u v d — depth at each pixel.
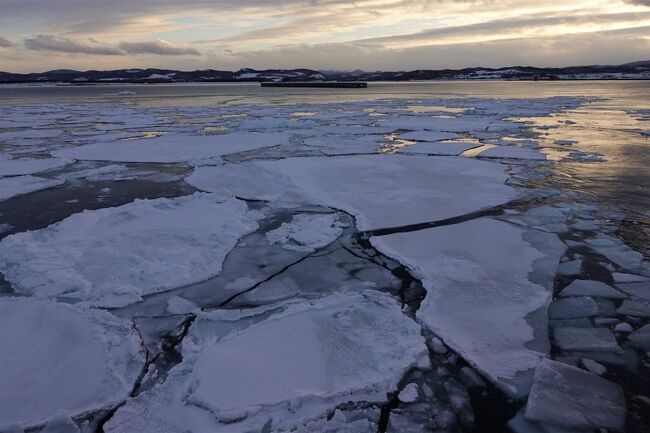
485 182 8.19
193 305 4.20
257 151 11.88
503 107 24.61
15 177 9.30
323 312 3.96
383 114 22.12
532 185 8.09
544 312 3.95
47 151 12.53
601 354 3.42
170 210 6.75
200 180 8.71
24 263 4.91
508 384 3.11
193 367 3.28
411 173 8.89
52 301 4.16
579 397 2.96
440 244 5.40
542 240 5.50
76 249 5.23
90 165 10.52
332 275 4.76
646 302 4.10
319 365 3.29
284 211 6.81
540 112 21.30
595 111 21.75
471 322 3.81
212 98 41.56
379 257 5.17
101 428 2.79
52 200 7.70
